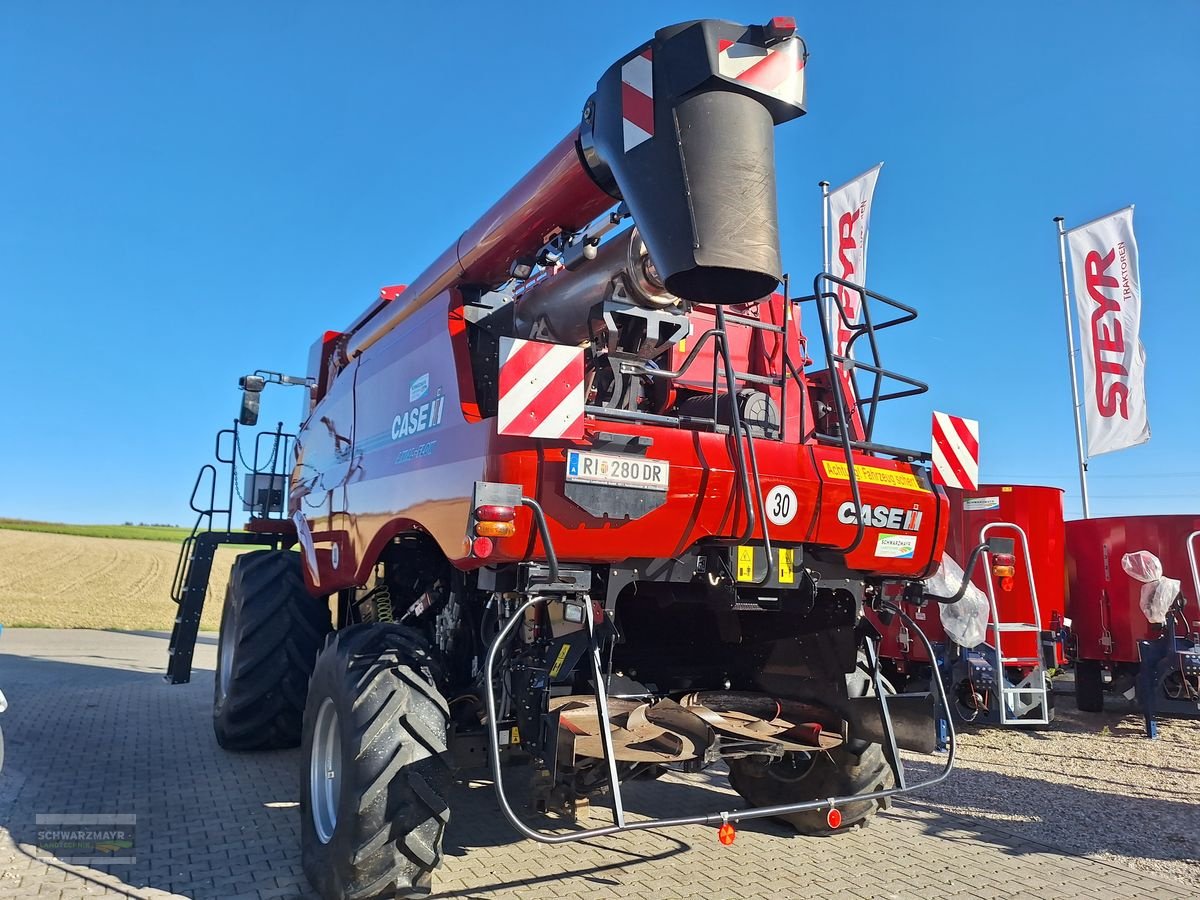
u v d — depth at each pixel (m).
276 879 3.60
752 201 2.74
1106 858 4.07
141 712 7.66
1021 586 8.23
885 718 3.65
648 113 2.88
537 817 4.52
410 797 3.07
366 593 4.75
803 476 3.59
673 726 3.69
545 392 2.89
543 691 3.04
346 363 6.00
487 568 3.15
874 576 4.03
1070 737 7.67
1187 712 7.50
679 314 3.56
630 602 4.18
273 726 5.75
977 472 4.23
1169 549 8.66
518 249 3.87
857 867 3.85
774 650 4.32
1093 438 11.16
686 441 3.32
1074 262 11.45
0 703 3.60
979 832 4.46
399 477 3.86
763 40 2.85
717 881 3.64
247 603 5.71
